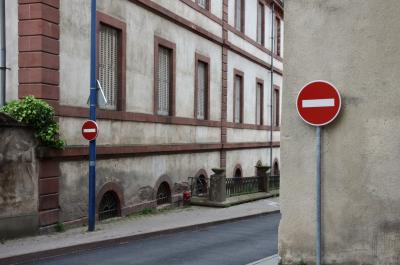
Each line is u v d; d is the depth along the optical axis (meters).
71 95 13.12
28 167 11.62
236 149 25.03
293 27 7.51
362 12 7.11
